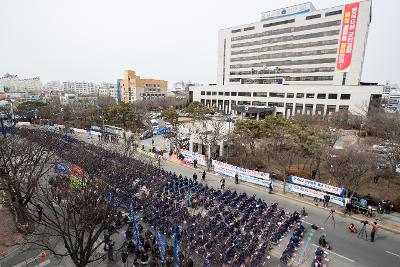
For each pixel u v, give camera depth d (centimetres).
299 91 8238
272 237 2017
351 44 7950
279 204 2705
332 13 8250
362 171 2638
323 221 2353
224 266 1650
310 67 8912
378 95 6900
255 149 4303
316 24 8625
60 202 1847
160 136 6197
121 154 3700
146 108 9375
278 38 9606
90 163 2828
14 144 2744
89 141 5356
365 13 7619
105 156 3409
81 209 1650
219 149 4225
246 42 10569
